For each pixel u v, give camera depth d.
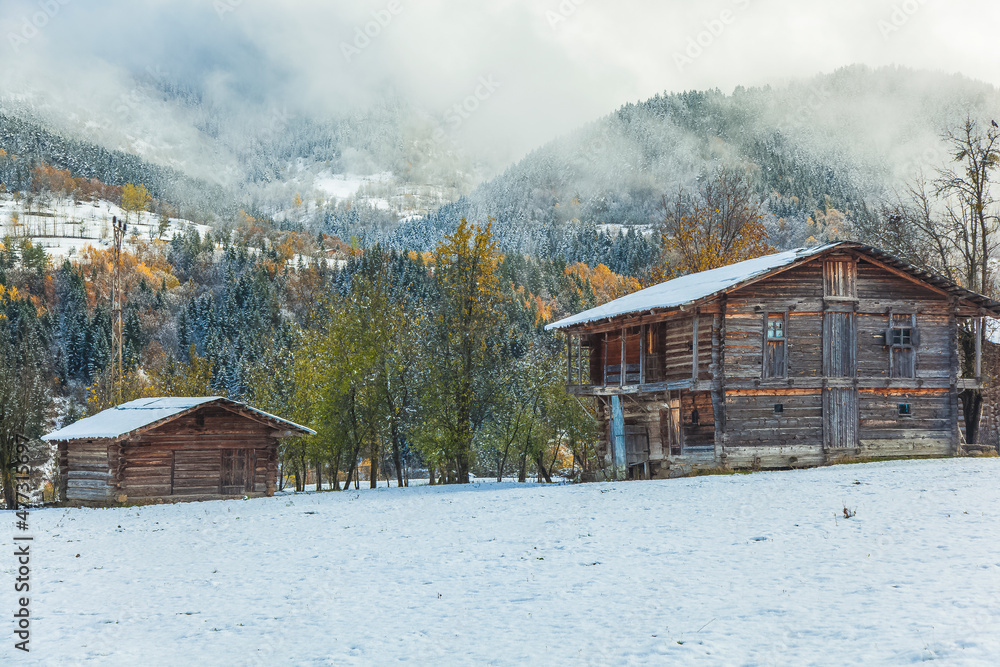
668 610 11.71
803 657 9.02
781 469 34.97
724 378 34.75
